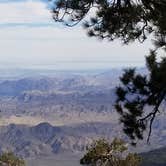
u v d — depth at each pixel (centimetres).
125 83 2347
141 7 2378
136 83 2308
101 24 2409
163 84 2275
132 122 2352
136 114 2342
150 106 2362
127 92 2344
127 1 2405
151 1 2375
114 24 2400
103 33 2412
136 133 2370
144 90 2312
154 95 2323
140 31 2394
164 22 2272
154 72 2272
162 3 2362
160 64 2291
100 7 2394
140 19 2392
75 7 2369
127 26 2409
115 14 2397
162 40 2303
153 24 2375
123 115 2358
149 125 2386
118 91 2348
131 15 2377
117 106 2356
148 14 2389
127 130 2369
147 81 2311
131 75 2336
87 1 2370
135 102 2328
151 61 2295
